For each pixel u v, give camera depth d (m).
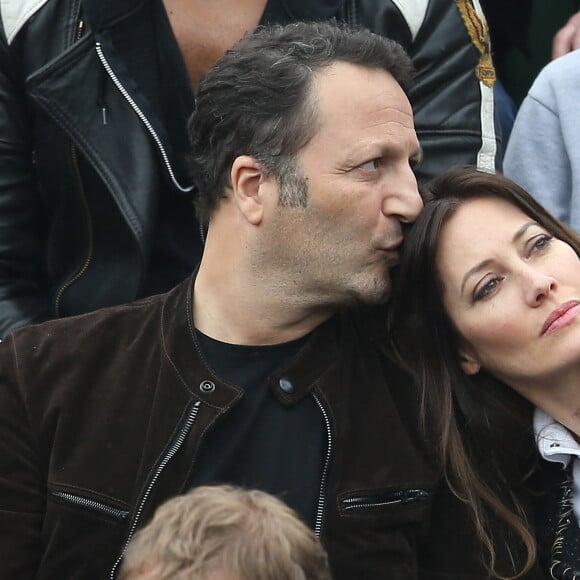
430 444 7.55
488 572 7.53
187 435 7.13
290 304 7.23
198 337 7.37
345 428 7.27
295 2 9.09
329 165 6.96
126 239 8.92
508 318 7.33
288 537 5.54
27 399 7.35
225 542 5.46
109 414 7.25
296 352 7.36
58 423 7.28
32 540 7.34
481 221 7.44
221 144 7.24
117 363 7.39
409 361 7.72
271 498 5.81
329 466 7.16
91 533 7.15
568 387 7.49
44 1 8.98
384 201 7.12
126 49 8.89
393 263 7.39
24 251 9.36
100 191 8.91
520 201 7.50
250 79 7.12
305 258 7.09
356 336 7.62
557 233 7.59
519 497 7.79
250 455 7.18
